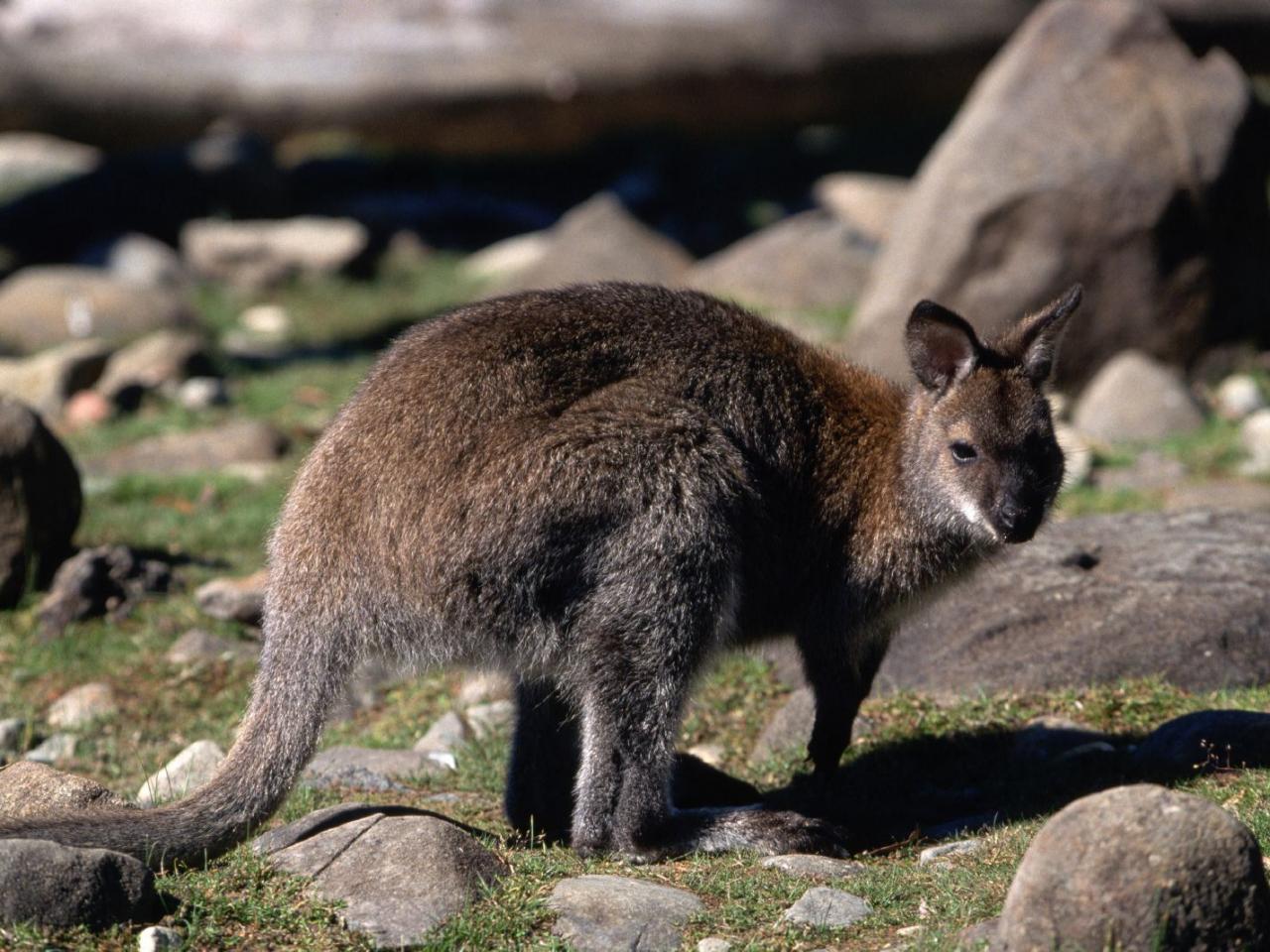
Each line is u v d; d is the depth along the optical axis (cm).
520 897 1112
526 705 1365
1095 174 2722
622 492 1218
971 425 1359
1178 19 3638
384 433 1237
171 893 1095
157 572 2003
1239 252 2777
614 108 3900
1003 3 3803
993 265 2761
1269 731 1323
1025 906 939
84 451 2661
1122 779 1342
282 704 1215
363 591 1221
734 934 1069
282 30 3775
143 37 3750
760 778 1498
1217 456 2403
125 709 1736
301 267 3900
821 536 1398
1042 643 1603
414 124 3906
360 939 1052
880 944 1038
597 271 3509
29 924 1002
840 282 3391
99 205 4062
